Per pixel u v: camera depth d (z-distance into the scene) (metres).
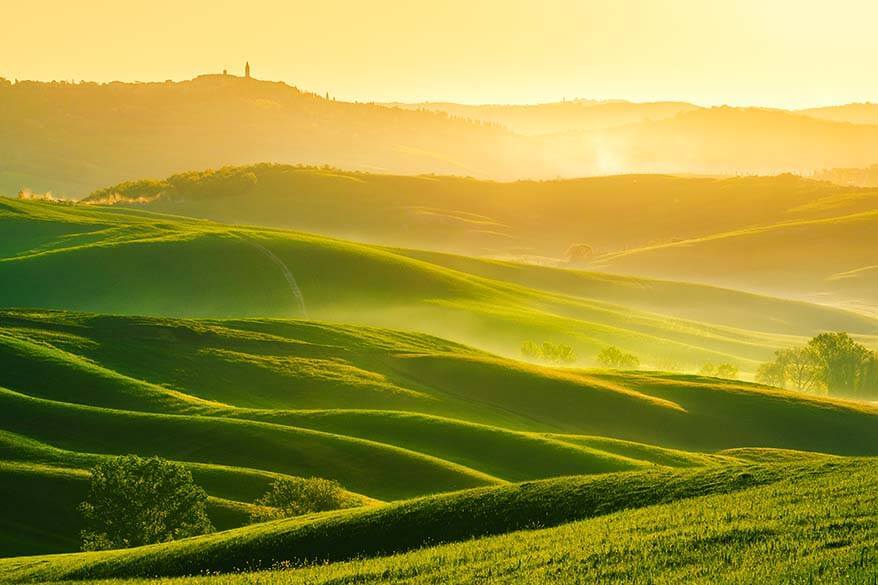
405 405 110.69
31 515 62.00
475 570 34.97
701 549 33.66
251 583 36.97
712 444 107.12
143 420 86.69
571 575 32.78
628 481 45.69
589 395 116.62
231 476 71.50
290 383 115.06
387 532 43.00
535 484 46.69
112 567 43.62
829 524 34.66
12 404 87.06
